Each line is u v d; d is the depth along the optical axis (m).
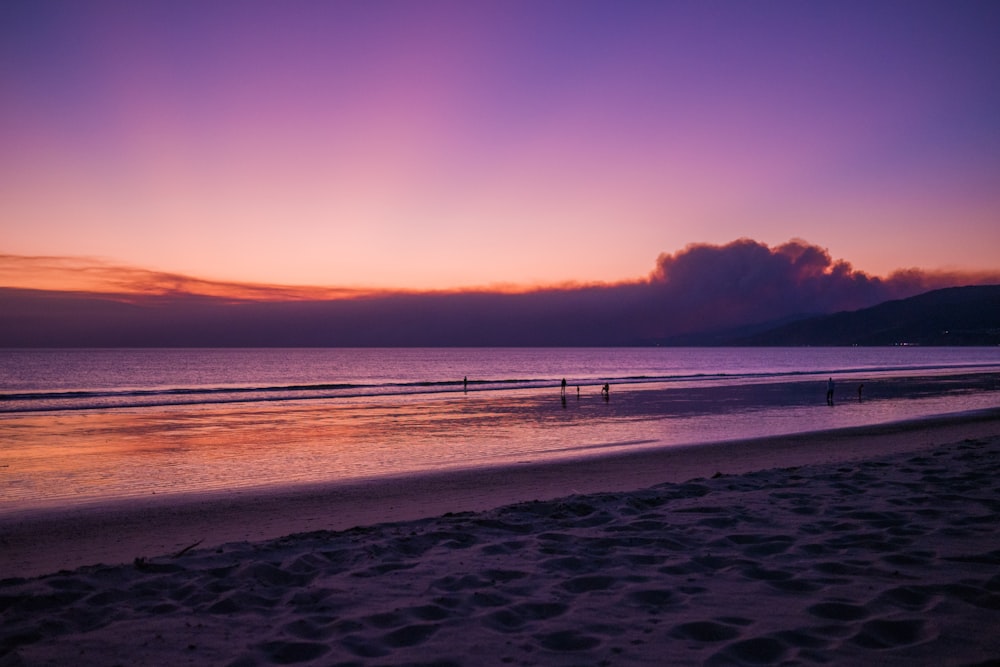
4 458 17.14
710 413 29.98
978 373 72.81
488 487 12.12
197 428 24.45
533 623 3.51
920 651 2.99
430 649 3.16
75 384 68.75
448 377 90.25
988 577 3.96
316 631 3.42
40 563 7.09
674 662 2.95
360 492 11.85
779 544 4.99
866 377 66.62
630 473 13.50
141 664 3.02
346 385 58.97
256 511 10.27
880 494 6.75
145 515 10.07
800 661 2.92
